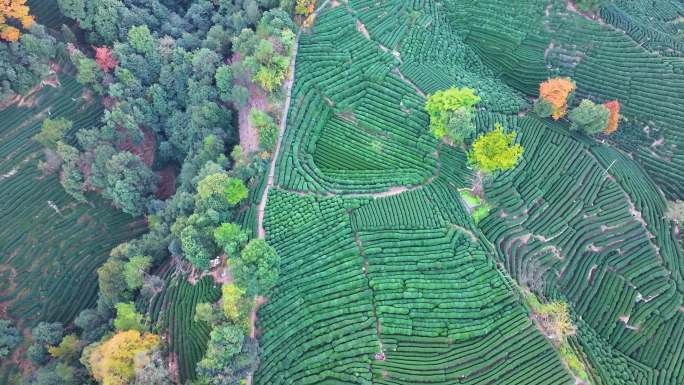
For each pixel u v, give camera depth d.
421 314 60.53
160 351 55.41
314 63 80.56
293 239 66.19
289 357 56.97
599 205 73.00
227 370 51.53
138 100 81.31
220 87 77.69
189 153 78.69
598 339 64.19
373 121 77.75
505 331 59.44
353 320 59.66
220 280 63.69
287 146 73.69
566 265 69.19
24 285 72.56
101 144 77.94
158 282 66.69
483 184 72.06
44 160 79.06
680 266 70.00
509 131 77.88
